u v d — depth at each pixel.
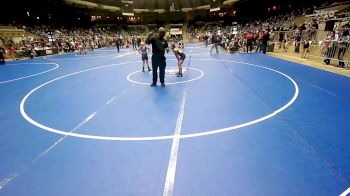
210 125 5.25
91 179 3.52
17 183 3.49
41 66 16.88
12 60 21.80
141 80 10.47
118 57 21.78
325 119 5.36
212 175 3.49
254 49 22.05
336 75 9.88
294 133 4.72
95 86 9.57
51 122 5.76
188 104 6.78
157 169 3.69
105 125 5.47
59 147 4.49
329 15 20.12
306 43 14.55
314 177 3.36
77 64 17.22
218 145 4.35
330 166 3.60
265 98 7.08
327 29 14.94
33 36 38.09
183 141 4.55
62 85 10.01
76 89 9.16
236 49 21.03
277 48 20.80
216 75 10.95
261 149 4.15
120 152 4.23
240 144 4.35
